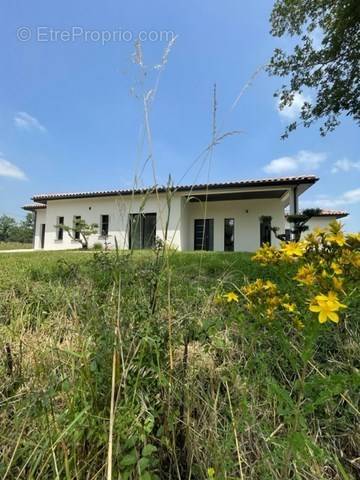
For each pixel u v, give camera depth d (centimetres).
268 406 100
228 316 143
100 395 89
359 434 99
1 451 87
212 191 1200
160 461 87
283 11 556
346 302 80
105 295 126
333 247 90
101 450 82
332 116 641
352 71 560
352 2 447
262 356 110
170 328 103
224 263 395
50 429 83
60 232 1570
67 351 96
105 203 1484
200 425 96
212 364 116
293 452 77
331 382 73
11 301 196
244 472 84
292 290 103
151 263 125
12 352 132
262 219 1349
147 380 94
